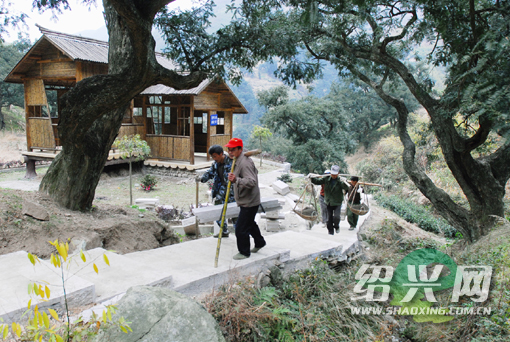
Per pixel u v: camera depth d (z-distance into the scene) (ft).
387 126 185.88
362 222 33.50
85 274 12.01
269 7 25.64
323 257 19.54
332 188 25.14
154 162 59.98
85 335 8.16
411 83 27.86
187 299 9.04
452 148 26.37
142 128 60.39
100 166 21.71
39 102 53.42
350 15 28.17
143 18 15.94
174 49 26.11
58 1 19.26
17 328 6.20
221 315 11.50
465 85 21.68
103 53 51.52
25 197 18.94
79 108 18.63
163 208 35.40
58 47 45.96
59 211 18.86
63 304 9.35
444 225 44.55
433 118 26.76
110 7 19.99
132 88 18.86
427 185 29.35
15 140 99.76
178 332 8.34
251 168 14.66
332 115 109.29
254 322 11.41
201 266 14.42
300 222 38.06
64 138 19.76
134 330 8.28
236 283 13.34
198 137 72.43
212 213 18.86
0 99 109.40
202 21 25.57
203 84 55.88
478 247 20.06
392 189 72.33
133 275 12.07
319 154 106.83
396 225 34.65
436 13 23.40
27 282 10.05
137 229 21.54
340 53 32.60
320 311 13.92
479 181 26.55
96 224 19.24
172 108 64.08
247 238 15.39
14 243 14.84
